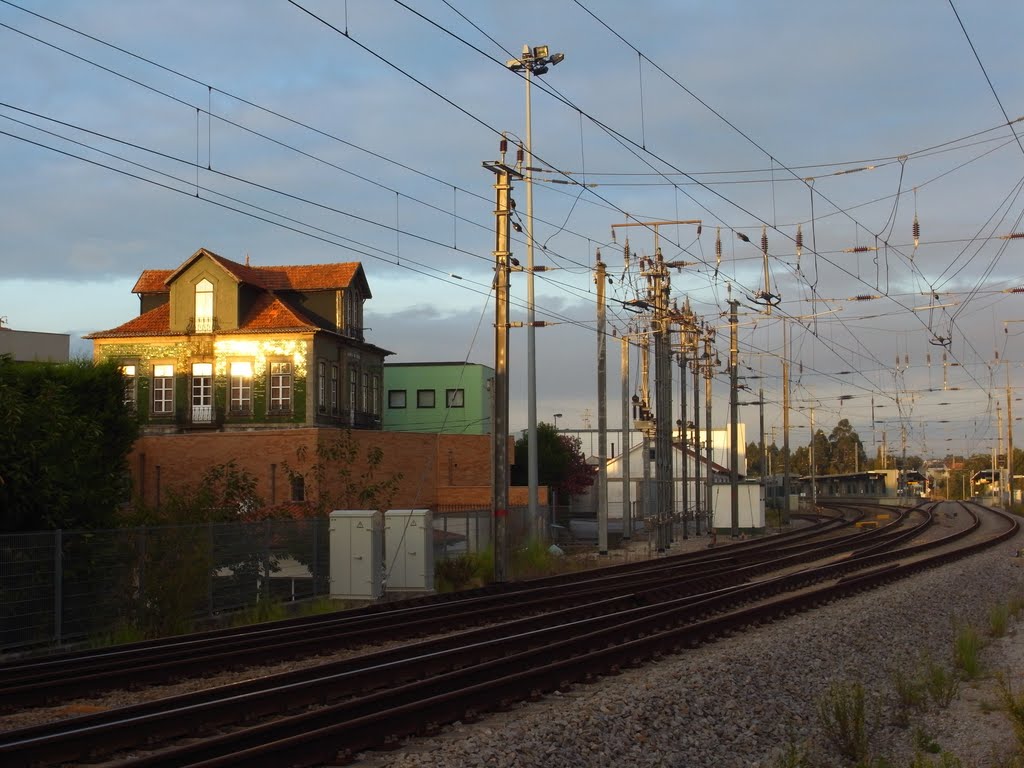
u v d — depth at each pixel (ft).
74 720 34.73
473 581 101.14
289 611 78.38
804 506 324.80
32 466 63.62
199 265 172.35
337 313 179.93
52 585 60.03
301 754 31.30
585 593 81.00
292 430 135.95
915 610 74.90
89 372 78.43
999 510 268.21
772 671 49.98
